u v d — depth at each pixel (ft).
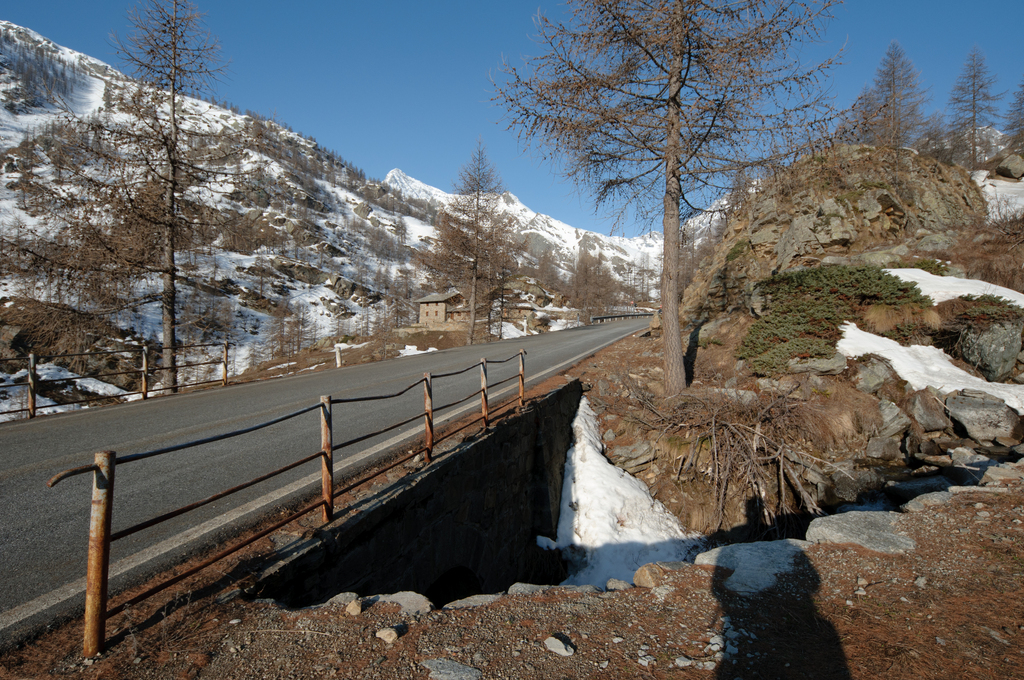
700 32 28.89
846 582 10.83
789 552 12.56
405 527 14.76
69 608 9.02
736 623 9.31
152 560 10.75
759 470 27.99
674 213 34.17
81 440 21.18
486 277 106.63
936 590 10.28
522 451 24.97
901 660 7.95
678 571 11.71
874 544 12.74
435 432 21.36
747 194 32.24
